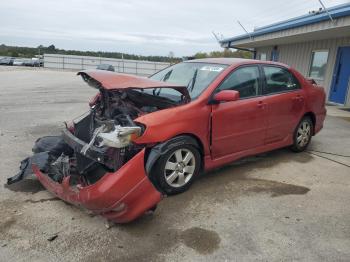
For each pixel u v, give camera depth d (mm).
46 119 8289
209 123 4102
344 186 4414
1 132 6680
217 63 4777
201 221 3404
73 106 10750
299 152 5832
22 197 3797
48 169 3871
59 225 3256
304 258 2865
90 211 3514
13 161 4910
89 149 3371
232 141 4457
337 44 13578
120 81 3572
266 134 4957
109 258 2801
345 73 13086
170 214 3523
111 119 3775
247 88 4668
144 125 3543
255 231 3252
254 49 22594
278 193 4117
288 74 5414
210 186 4254
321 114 6035
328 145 6457
